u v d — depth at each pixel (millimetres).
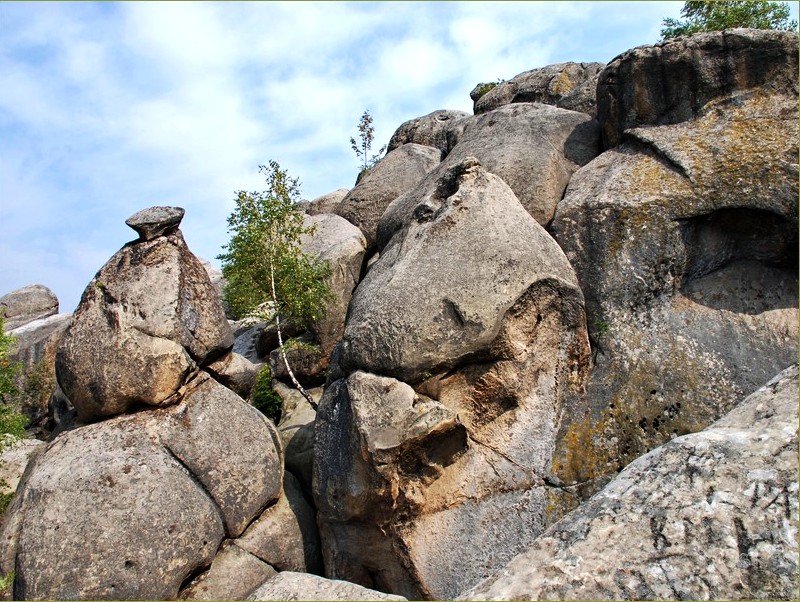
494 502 9555
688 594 4430
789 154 10047
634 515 5043
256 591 7383
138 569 8969
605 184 11375
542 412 10016
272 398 14773
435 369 9703
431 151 19578
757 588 4324
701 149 10852
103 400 10305
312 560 10633
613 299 10492
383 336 9797
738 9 17812
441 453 9562
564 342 10336
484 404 9961
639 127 12234
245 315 15273
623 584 4605
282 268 14422
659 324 10258
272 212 14453
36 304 24781
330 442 10062
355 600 6836
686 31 18531
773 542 4469
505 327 9859
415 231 11195
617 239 10648
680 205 10383
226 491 10094
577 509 5473
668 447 5531
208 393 10812
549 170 12570
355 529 9875
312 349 14648
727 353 9812
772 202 9906
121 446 9844
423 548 9375
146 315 10562
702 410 9453
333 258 15859
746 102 11266
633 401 9781
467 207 10719
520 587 4809
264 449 10711
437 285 9914
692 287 10562
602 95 13133
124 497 9297
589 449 9703
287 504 10906
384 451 9109
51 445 10258
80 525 9000
